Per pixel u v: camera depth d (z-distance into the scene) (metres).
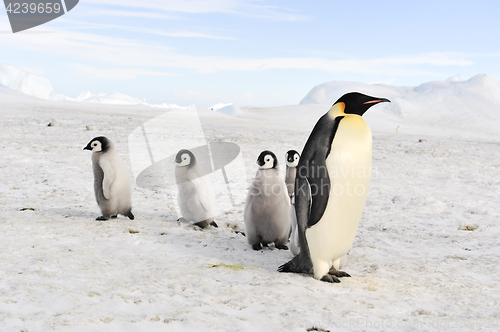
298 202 3.87
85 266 3.74
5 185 8.30
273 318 2.83
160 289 3.26
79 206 6.84
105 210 5.79
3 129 19.03
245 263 4.38
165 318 2.68
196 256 4.45
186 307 2.90
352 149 3.68
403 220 7.02
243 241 5.51
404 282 3.90
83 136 18.33
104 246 4.57
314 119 85.06
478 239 5.79
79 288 3.12
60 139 16.70
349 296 3.45
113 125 24.89
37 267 3.58
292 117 87.94
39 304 2.77
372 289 3.68
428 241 5.72
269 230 5.03
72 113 37.00
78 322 2.49
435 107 125.06
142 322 2.58
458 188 10.06
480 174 12.36
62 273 3.49
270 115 91.56
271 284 3.60
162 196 8.14
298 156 5.59
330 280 3.84
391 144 24.41
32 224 5.29
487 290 3.73
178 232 5.44
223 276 3.78
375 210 7.86
